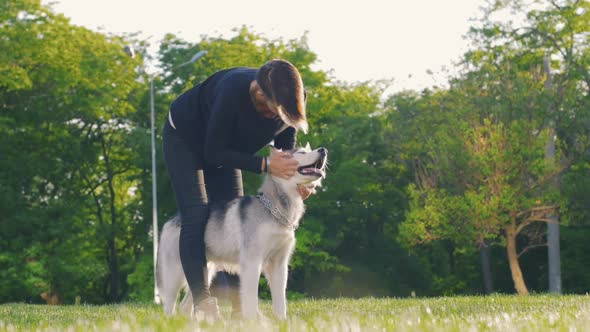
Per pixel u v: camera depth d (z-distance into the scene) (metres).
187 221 5.70
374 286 34.06
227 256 5.74
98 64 31.89
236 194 6.31
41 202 33.06
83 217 33.38
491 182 26.73
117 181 39.16
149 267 32.06
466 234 27.20
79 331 3.67
